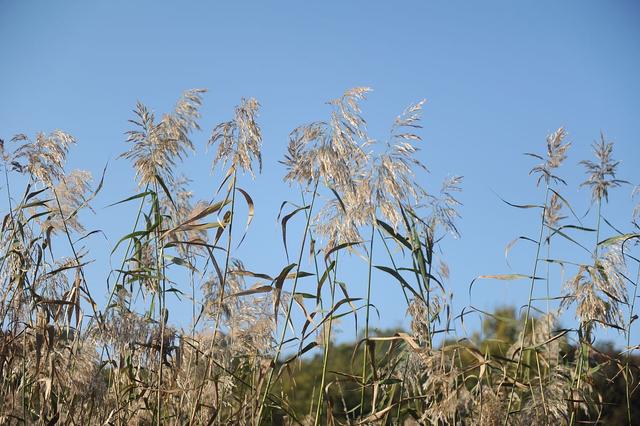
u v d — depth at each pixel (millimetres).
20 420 3549
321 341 3658
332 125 3492
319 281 3486
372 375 3588
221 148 3492
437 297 3844
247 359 3852
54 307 3680
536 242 3957
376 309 3521
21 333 3648
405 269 3678
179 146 3715
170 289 3730
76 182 3943
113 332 3559
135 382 3672
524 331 3818
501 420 3707
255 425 3463
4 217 3789
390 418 3783
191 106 3701
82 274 3658
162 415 3664
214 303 3664
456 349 3760
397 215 3541
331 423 3492
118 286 3672
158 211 3678
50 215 3938
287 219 3500
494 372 4086
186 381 3666
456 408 3664
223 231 3492
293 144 3516
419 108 3561
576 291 3959
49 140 3826
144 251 3826
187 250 3834
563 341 4062
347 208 3568
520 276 3691
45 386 3625
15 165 3814
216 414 3473
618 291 3947
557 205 3975
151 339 3604
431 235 3830
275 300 3389
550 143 3977
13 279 3711
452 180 3879
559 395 3783
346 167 3473
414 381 3752
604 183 4047
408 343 3658
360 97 3467
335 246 3582
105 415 3648
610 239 3986
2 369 3580
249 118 3502
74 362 3607
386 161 3543
